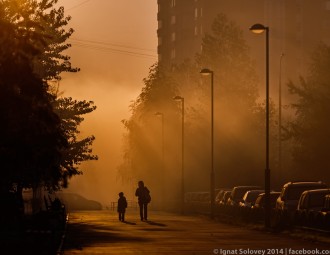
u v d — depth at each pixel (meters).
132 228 49.62
